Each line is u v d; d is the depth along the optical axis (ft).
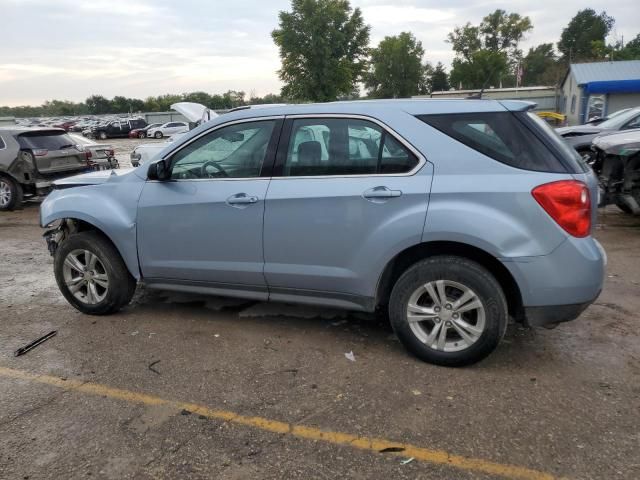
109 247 15.06
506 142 11.27
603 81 99.66
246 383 11.60
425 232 11.41
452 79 247.70
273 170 12.95
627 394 10.79
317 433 9.77
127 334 14.37
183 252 14.06
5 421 10.35
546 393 10.87
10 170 35.86
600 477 8.43
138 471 8.85
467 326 11.62
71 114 394.11
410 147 11.70
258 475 8.71
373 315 15.24
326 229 12.32
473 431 9.67
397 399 10.80
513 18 286.46
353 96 140.05
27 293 18.30
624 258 20.62
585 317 14.80
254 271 13.32
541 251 10.87
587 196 10.99
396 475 8.62
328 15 124.26
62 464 9.05
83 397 11.18
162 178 14.11
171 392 11.30
